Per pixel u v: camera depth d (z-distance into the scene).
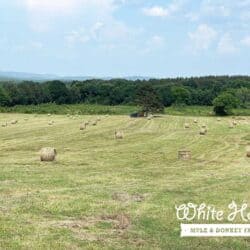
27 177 22.12
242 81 164.62
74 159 30.91
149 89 113.25
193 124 73.44
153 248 12.23
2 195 17.70
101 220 14.59
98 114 105.81
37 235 12.82
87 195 17.98
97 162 29.61
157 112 109.94
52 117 89.62
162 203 17.00
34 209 15.59
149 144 42.75
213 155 35.88
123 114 106.12
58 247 11.95
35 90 135.38
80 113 108.62
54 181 21.17
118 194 18.39
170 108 127.81
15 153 34.59
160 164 29.64
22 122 73.62
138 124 71.69
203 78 178.88
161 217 15.11
